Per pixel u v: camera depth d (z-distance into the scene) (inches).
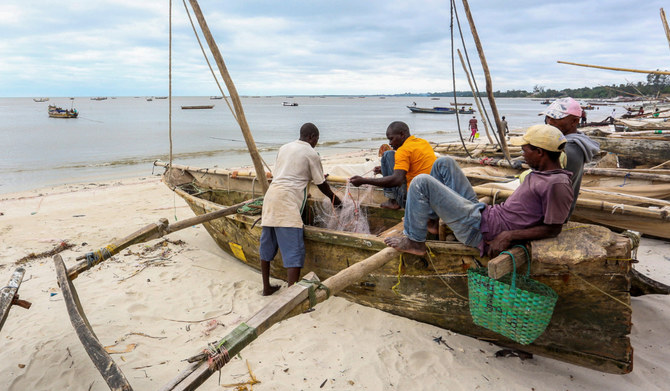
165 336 149.6
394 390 117.3
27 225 308.5
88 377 127.6
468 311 134.3
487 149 390.6
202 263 221.8
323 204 211.6
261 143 1110.4
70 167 694.5
